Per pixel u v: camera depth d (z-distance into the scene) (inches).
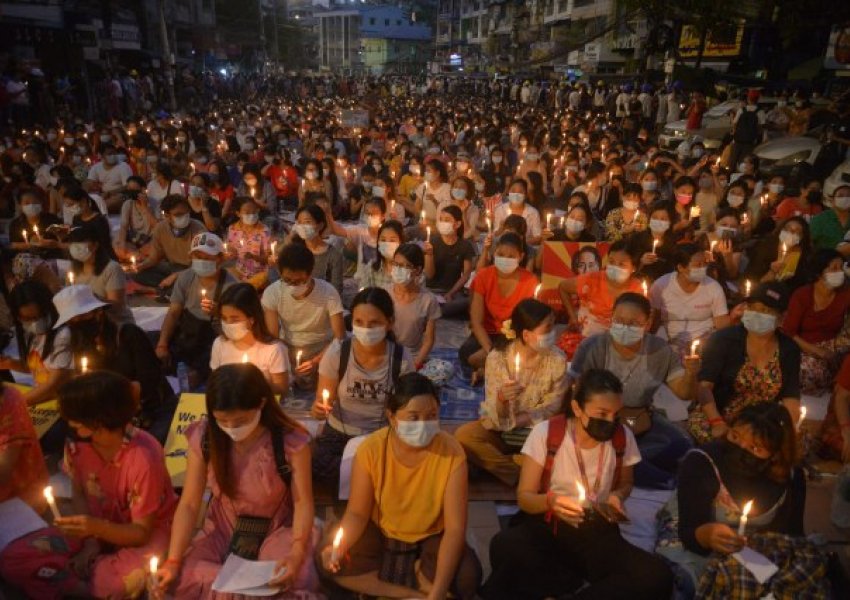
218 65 2746.1
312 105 1572.3
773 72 983.6
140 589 138.1
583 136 821.9
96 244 231.9
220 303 186.9
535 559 143.1
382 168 563.5
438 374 242.5
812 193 372.2
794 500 138.0
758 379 188.9
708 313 239.1
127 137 740.0
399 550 142.5
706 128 776.9
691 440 195.9
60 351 182.1
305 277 218.2
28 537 140.9
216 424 139.8
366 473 140.3
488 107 1569.9
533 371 184.4
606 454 146.7
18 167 473.1
